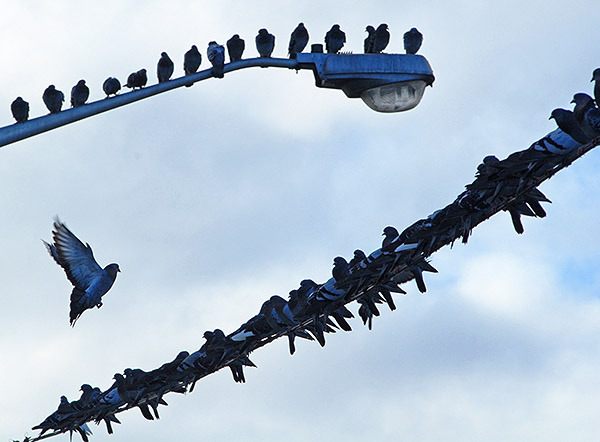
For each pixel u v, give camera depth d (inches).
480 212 588.1
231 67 621.3
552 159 537.6
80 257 586.6
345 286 647.8
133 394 864.3
